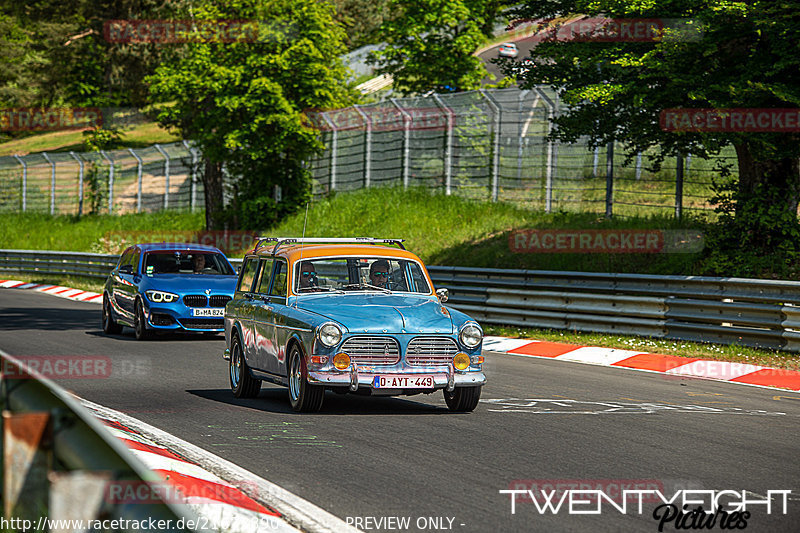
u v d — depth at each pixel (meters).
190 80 85.00
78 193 126.25
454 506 14.80
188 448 19.42
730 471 17.75
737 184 46.28
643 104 41.91
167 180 116.81
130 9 165.75
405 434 21.42
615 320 43.41
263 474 17.06
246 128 84.69
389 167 85.88
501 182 76.00
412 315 24.83
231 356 29.38
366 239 29.27
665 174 67.44
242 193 93.56
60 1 177.25
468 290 51.41
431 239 70.88
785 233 43.59
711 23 37.81
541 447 19.94
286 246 29.28
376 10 196.88
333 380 23.77
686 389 30.38
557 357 40.09
